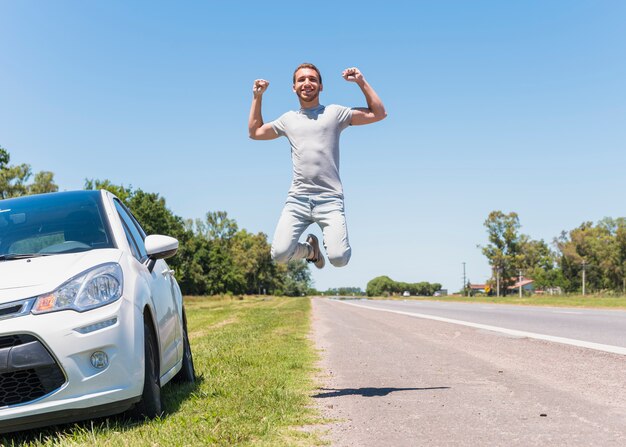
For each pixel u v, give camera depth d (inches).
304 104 225.8
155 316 191.9
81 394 157.9
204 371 291.3
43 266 175.2
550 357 324.2
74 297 163.5
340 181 224.2
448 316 829.8
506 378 255.4
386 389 233.3
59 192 228.1
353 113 224.5
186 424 162.7
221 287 3472.0
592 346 366.9
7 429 154.6
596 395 210.4
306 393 224.7
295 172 223.6
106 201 218.8
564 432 157.0
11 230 204.5
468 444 146.8
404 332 548.1
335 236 217.6
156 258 216.2
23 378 155.9
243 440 148.2
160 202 2167.8
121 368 163.6
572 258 4047.7
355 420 176.2
